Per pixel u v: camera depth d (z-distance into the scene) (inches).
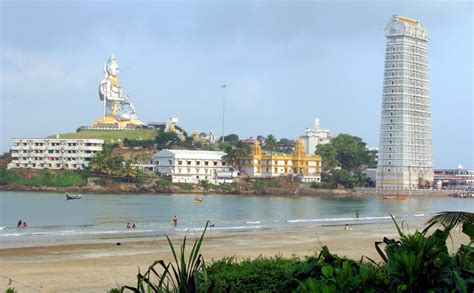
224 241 2802.7
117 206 6835.6
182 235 3235.7
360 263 551.5
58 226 4153.5
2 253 2263.8
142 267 1765.5
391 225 4212.6
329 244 2573.8
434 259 444.1
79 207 6574.8
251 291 705.0
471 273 454.6
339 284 463.2
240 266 789.2
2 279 1534.2
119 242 2743.6
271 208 7037.4
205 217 5388.8
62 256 2151.8
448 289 433.4
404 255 431.5
